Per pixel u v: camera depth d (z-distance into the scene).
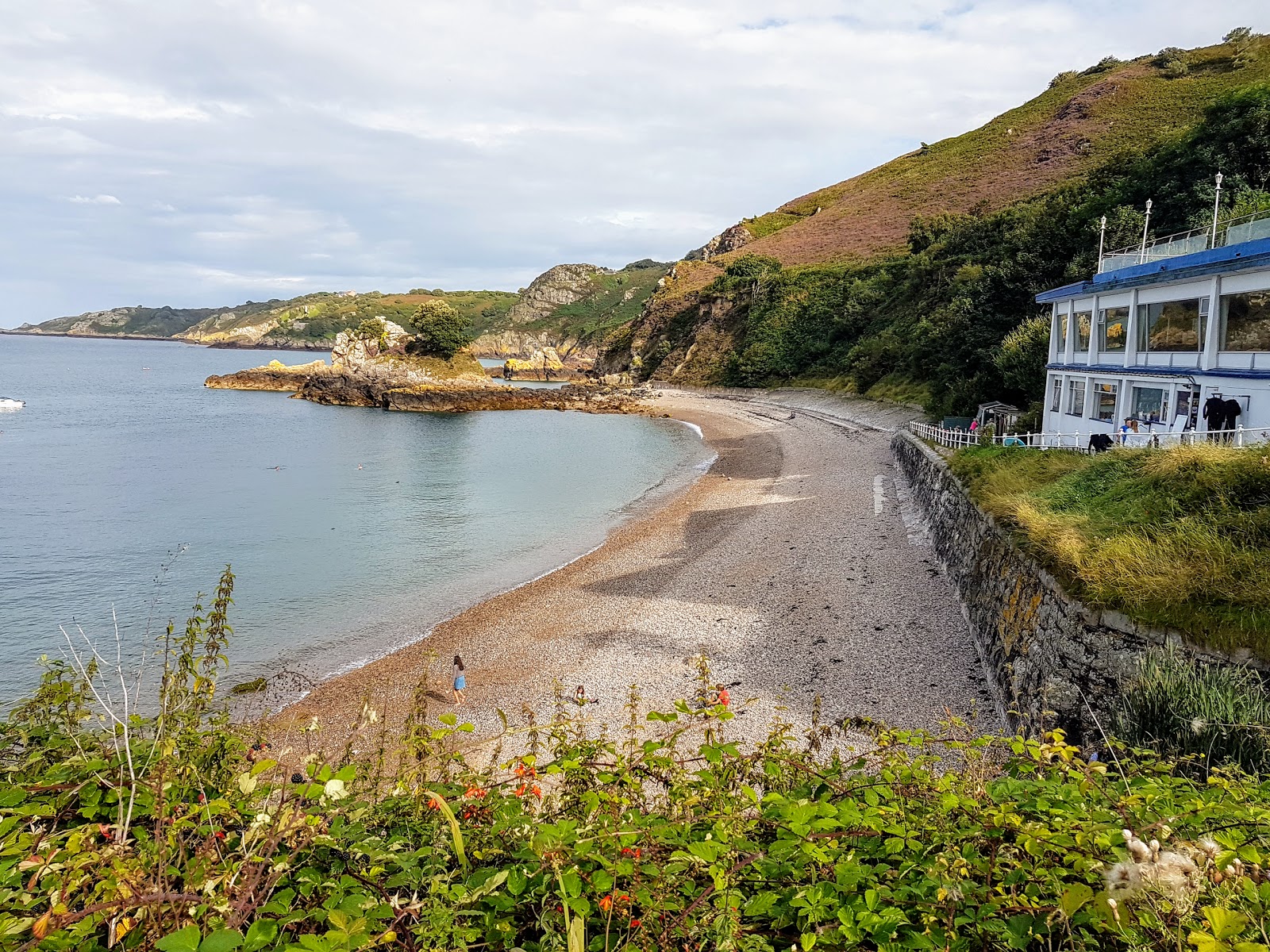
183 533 31.31
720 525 30.52
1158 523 11.98
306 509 36.16
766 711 14.59
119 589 24.22
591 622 20.67
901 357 59.00
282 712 16.19
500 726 14.91
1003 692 13.55
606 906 2.84
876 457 40.91
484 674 17.89
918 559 22.78
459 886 2.90
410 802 3.73
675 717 4.70
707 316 99.94
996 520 16.55
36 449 53.72
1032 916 2.93
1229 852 2.84
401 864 3.06
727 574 23.73
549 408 90.75
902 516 27.77
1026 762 4.46
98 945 2.50
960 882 2.96
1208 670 9.24
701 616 20.28
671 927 2.92
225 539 30.44
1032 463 19.12
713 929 2.88
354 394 93.25
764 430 60.19
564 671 17.58
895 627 18.09
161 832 2.80
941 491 24.25
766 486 38.00
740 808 3.88
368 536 31.42
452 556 28.48
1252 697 8.64
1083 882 3.00
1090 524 13.02
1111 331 22.09
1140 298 20.23
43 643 19.59
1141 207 40.81
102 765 3.26
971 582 17.92
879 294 75.81
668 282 118.06
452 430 69.44
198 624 3.92
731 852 3.16
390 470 47.28
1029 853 3.14
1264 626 9.17
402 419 78.88
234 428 69.00
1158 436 17.19
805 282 88.06
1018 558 14.44
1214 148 40.16
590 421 76.44
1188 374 17.69
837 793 3.93
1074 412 24.44
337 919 2.56
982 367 39.31
